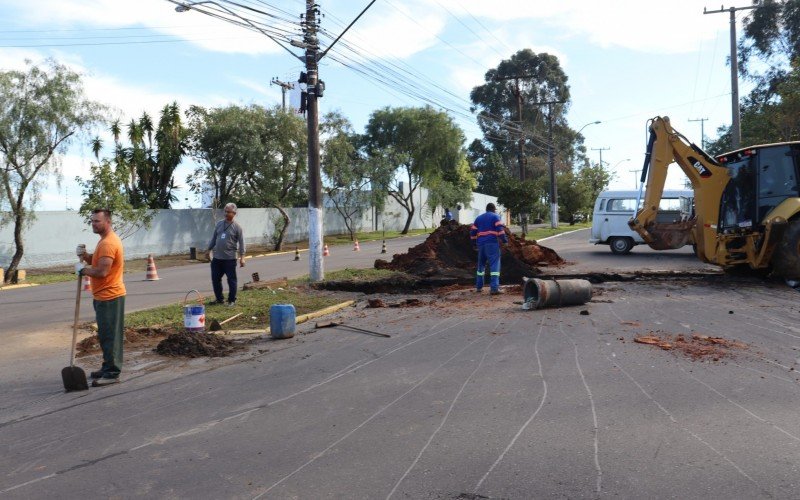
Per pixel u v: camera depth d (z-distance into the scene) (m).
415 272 16.31
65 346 8.96
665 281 13.77
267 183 33.16
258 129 33.00
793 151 12.54
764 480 3.68
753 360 6.45
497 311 10.21
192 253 29.77
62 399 6.14
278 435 4.76
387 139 50.16
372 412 5.21
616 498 3.50
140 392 6.28
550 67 70.94
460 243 18.08
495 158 58.19
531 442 4.38
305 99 14.88
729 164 13.49
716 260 13.40
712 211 13.52
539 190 37.03
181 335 8.10
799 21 39.09
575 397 5.36
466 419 4.92
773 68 40.81
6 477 4.18
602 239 22.56
